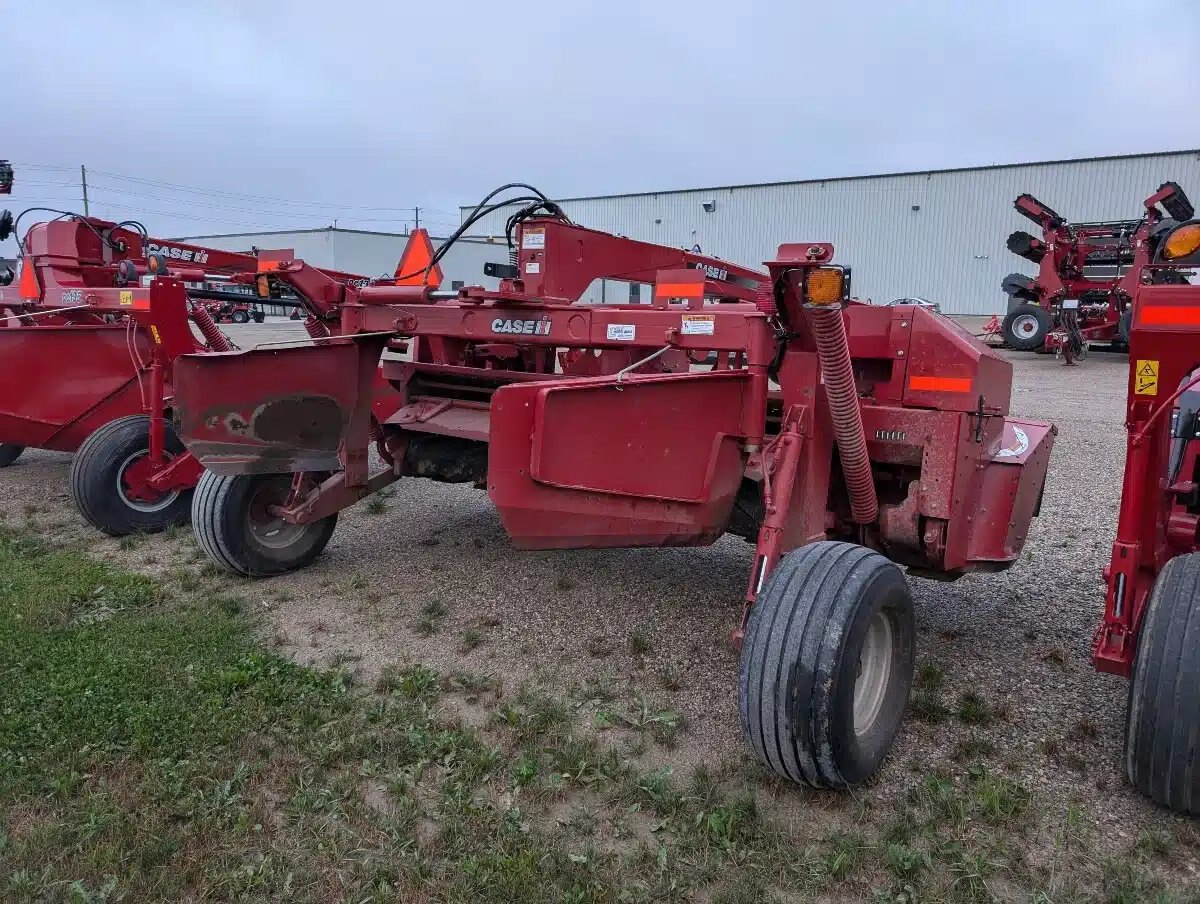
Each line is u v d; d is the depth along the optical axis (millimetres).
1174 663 2766
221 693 3672
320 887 2572
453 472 5059
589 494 3178
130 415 6984
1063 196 35625
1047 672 4070
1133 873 2637
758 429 3488
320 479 5250
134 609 4668
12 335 6496
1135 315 2930
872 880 2639
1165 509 3521
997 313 37156
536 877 2605
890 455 3859
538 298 4277
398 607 4797
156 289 5102
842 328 2984
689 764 3270
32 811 2877
